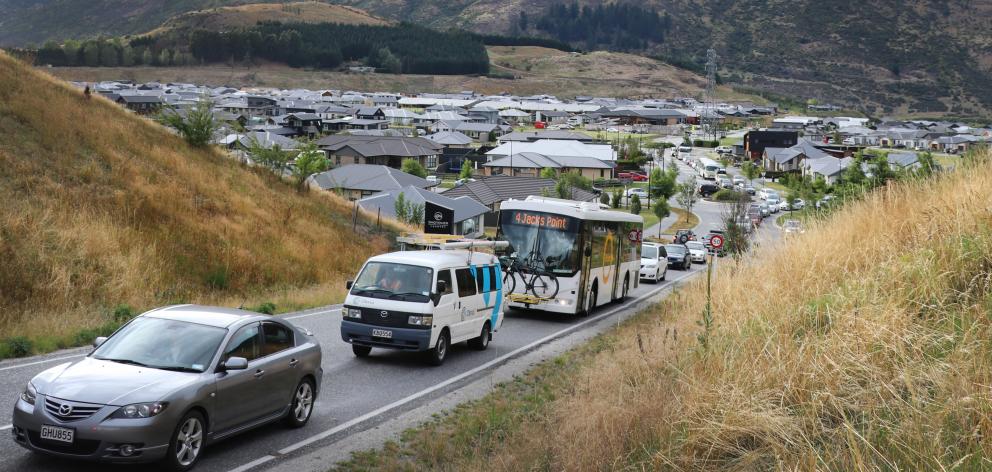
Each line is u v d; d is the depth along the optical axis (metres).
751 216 45.69
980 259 9.88
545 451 8.55
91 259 22.30
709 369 9.56
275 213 35.62
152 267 23.66
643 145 176.38
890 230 12.37
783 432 7.24
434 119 191.12
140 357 8.51
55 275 20.19
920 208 12.39
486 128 179.75
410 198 55.38
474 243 17.19
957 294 9.38
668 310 20.11
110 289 20.97
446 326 15.03
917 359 7.90
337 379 13.21
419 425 10.52
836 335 8.81
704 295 17.61
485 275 16.86
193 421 8.15
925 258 10.24
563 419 9.86
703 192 112.25
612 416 8.88
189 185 33.19
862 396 7.55
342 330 14.60
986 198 11.41
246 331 9.19
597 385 11.38
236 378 8.72
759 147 158.25
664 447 7.94
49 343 13.91
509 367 15.05
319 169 77.12
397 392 12.53
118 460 7.48
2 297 18.34
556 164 117.12
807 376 8.25
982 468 5.99
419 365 14.82
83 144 31.52
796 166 135.62
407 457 9.16
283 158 46.88
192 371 8.36
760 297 11.74
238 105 187.12
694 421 8.18
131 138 35.38
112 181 29.08
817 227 15.20
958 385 7.02
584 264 21.97
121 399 7.61
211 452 8.88
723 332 10.86
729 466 7.47
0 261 19.73
